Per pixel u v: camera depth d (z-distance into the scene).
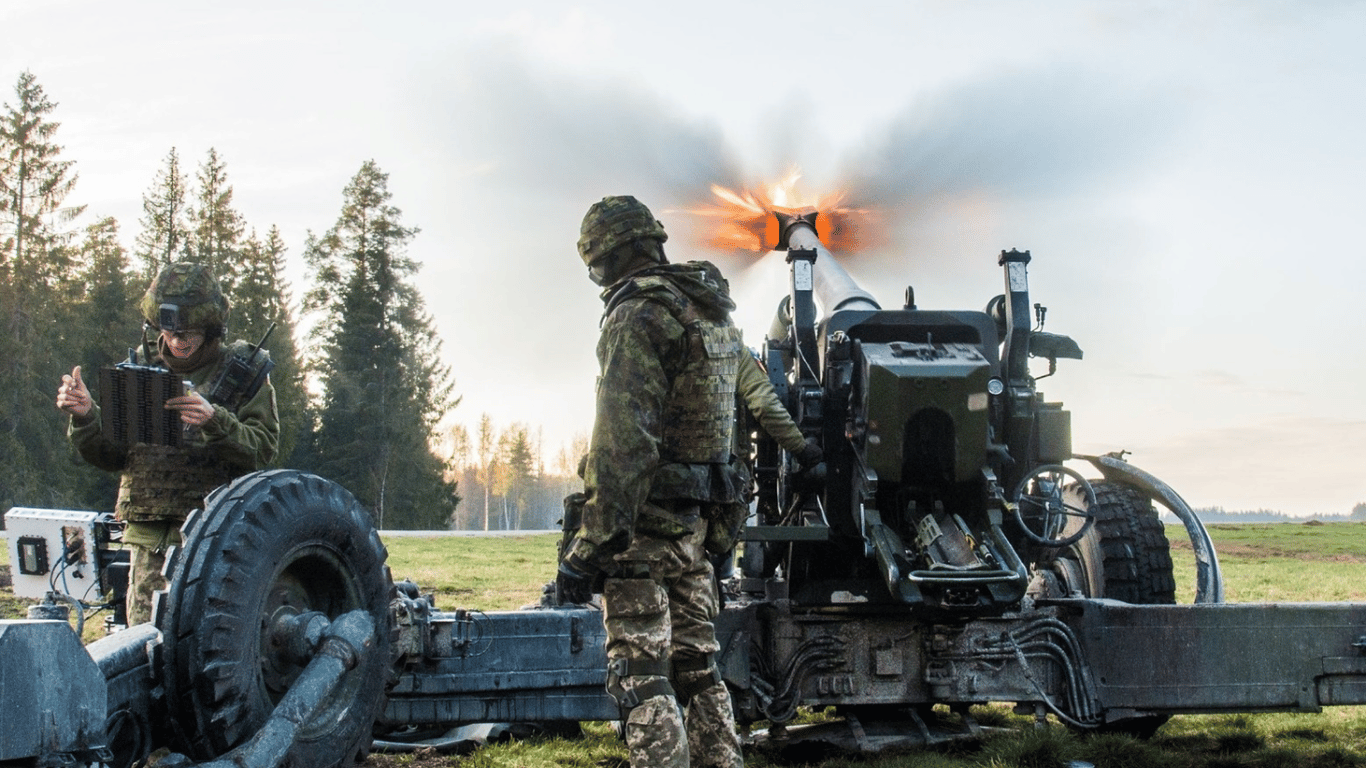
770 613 5.30
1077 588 6.33
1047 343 5.86
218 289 4.85
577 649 4.91
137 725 3.00
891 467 5.11
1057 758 5.11
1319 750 5.64
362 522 3.67
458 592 11.93
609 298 3.67
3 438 46.47
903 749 5.31
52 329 52.56
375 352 54.81
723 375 3.69
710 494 3.66
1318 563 18.02
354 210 55.94
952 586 4.91
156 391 4.21
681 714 3.47
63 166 54.03
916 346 5.30
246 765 2.88
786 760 5.36
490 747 5.50
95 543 5.50
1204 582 5.82
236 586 3.13
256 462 4.73
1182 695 5.16
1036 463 5.71
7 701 2.30
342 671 3.26
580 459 3.71
